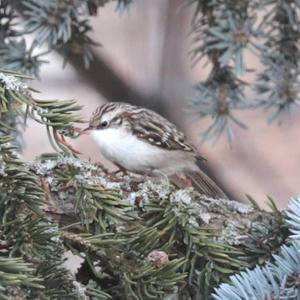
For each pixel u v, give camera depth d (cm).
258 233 464
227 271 461
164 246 461
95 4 479
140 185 463
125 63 517
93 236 459
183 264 461
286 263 459
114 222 461
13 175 458
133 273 459
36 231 457
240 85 482
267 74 481
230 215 464
